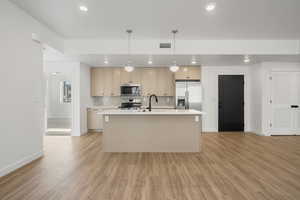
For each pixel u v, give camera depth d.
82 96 6.25
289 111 6.16
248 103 6.82
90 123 6.68
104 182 2.68
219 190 2.45
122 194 2.35
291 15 3.43
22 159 3.27
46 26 3.93
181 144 4.27
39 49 3.76
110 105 7.21
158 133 4.27
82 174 2.96
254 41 4.85
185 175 2.93
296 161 3.58
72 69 6.05
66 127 7.68
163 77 6.87
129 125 4.29
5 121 2.86
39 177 2.83
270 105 6.11
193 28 4.05
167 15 3.43
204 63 6.25
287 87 6.14
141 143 4.28
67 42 4.82
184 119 4.27
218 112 6.82
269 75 6.08
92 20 3.64
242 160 3.65
